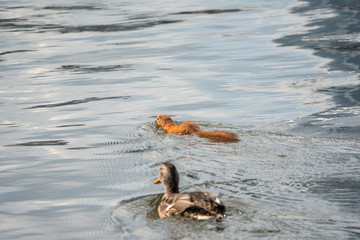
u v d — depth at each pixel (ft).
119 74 75.92
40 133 52.03
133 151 45.73
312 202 33.19
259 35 100.73
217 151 43.73
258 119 53.78
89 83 71.51
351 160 40.45
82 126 53.93
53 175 41.29
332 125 50.26
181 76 73.61
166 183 34.96
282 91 63.98
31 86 70.64
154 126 52.80
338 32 97.04
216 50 90.02
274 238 28.48
